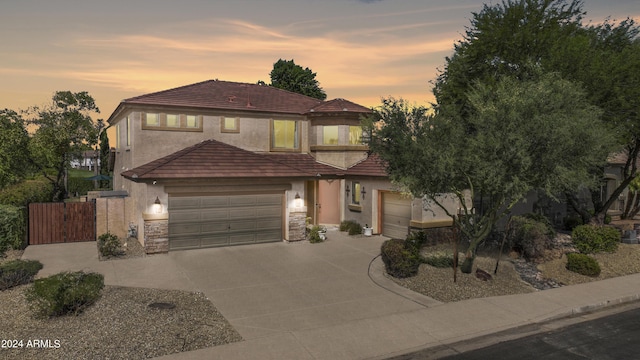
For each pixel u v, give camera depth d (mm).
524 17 20141
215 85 26469
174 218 17922
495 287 13586
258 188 19453
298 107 26109
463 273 14711
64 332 9148
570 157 12109
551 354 8992
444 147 12812
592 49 18828
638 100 17688
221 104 23141
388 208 21969
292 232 20156
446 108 14055
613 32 21578
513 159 11930
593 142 11984
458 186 13930
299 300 12117
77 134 35031
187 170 17875
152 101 21172
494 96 13492
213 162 19125
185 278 14016
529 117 12016
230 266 15703
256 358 8344
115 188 29156
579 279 14930
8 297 11375
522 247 17250
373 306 11711
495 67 20516
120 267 15289
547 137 11648
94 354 8188
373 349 8961
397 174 13758
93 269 14961
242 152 20938
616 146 14219
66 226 19656
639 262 17094
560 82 12922
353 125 24766
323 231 20812
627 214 27312
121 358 8094
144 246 17406
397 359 8625
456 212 20609
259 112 23750
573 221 24359
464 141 13008
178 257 16922
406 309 11508
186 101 22281
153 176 16844
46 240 19344
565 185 12305
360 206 23234
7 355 8086
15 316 10000
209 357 8297
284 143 25031
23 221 18391
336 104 25938
